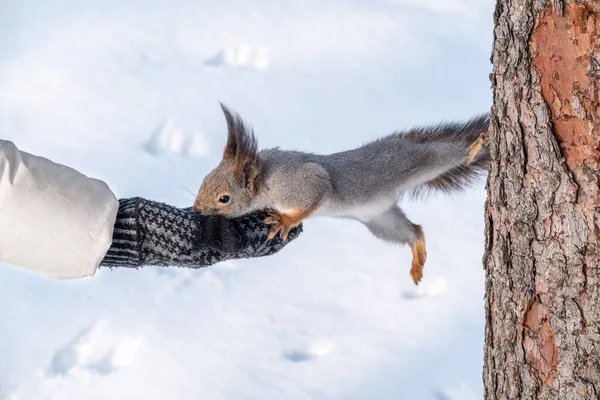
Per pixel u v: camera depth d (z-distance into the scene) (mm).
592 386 4137
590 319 4102
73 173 4730
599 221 4039
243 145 6094
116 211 4754
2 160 4484
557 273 4172
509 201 4367
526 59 4180
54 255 4621
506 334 4473
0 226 4520
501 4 4344
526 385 4398
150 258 4938
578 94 4035
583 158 4059
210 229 4898
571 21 4016
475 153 6574
